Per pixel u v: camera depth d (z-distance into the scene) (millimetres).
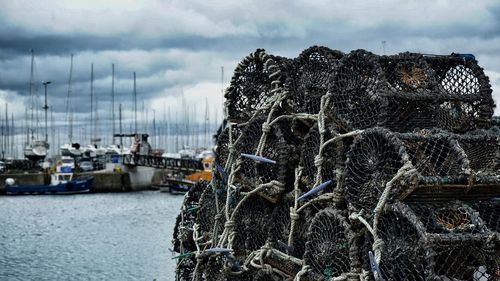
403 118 7051
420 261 5629
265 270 7633
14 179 50031
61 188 48375
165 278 15453
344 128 7031
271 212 7977
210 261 8820
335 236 6516
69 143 73875
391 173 6082
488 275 6422
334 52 7652
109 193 49625
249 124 8227
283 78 7949
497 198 6504
